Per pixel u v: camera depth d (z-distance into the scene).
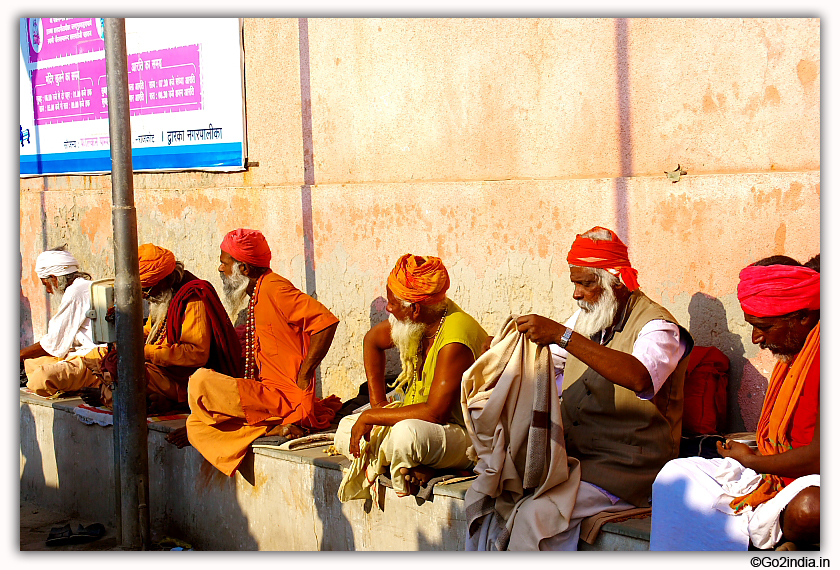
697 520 2.90
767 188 3.95
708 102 4.16
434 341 3.84
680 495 2.95
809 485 2.70
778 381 3.02
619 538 3.13
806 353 2.88
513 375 3.38
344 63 5.62
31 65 8.17
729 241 4.07
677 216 4.22
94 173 7.70
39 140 8.21
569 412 3.55
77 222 7.82
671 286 4.25
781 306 2.91
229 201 6.36
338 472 4.12
